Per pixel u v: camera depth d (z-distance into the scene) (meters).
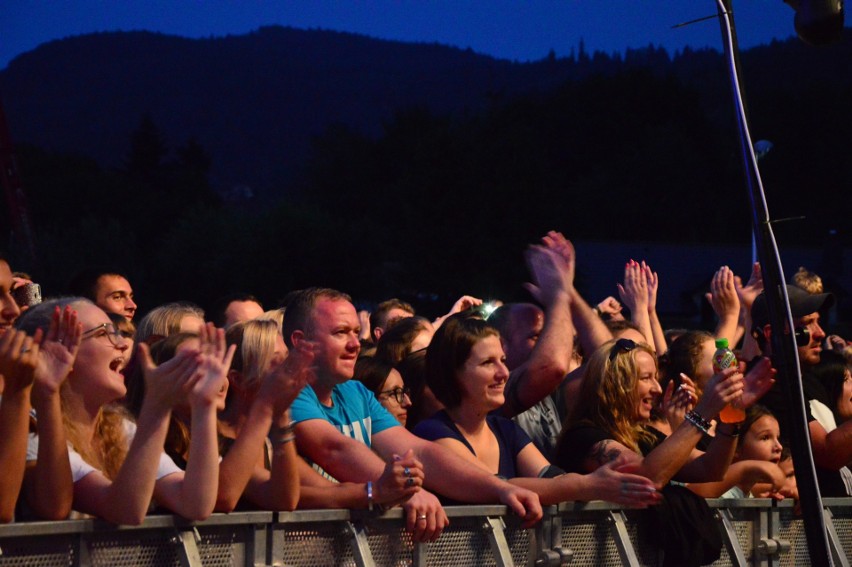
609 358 4.76
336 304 4.41
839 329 50.41
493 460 4.60
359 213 95.56
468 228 52.16
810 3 4.27
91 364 3.46
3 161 34.03
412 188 52.94
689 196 94.94
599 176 97.25
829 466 5.44
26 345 3.02
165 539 3.36
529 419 5.50
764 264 4.21
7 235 67.31
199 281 61.38
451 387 4.55
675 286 62.62
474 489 4.23
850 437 5.36
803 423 4.16
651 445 4.91
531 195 52.28
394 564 3.91
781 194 97.06
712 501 4.86
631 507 4.36
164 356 4.03
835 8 4.23
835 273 51.44
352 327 4.41
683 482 4.91
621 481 4.21
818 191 97.31
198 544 3.42
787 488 5.30
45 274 53.75
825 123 99.19
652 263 64.00
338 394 4.51
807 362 5.70
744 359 5.80
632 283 7.09
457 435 4.51
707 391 4.40
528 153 53.53
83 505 3.31
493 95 71.69
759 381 4.60
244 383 4.10
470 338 4.52
